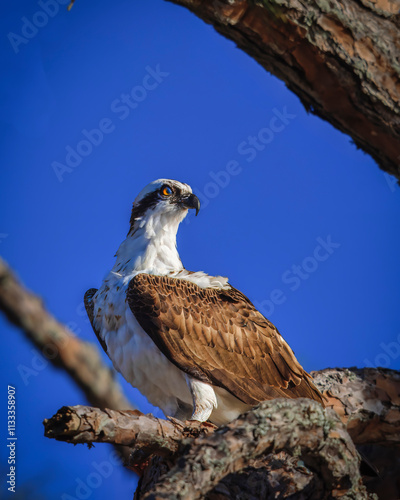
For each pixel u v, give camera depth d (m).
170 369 11.52
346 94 8.65
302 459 6.80
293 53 8.35
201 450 5.91
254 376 11.82
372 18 8.57
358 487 6.88
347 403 11.04
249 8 7.99
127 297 11.63
